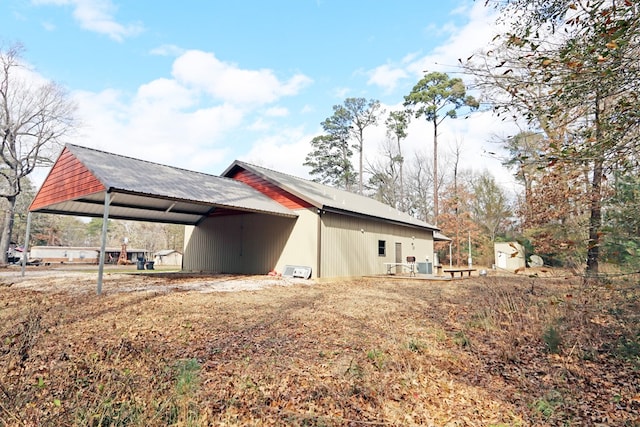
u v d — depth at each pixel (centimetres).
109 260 3800
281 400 339
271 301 849
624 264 401
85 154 1123
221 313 699
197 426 278
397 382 385
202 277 1415
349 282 1367
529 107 344
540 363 451
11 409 247
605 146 313
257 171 1622
